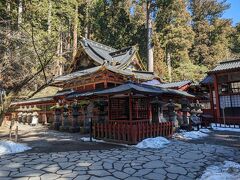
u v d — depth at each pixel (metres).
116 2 39.38
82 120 17.41
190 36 38.62
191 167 6.25
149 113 14.64
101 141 11.31
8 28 12.59
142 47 38.84
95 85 20.20
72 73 23.94
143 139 10.37
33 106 26.48
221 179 4.87
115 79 19.94
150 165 6.46
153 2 34.97
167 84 24.27
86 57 25.11
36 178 5.36
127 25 40.12
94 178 5.34
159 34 36.06
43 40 12.73
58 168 6.19
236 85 19.27
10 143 9.07
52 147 9.62
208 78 21.95
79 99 18.69
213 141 10.98
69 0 23.66
